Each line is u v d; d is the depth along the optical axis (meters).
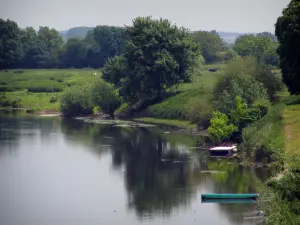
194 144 197.75
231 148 176.00
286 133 160.12
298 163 106.94
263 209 107.94
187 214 124.50
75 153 185.38
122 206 130.75
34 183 149.12
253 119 184.12
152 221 121.19
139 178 153.50
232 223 117.94
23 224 120.44
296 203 98.25
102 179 153.00
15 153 184.88
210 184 145.00
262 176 149.75
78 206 131.25
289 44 193.62
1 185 147.12
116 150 190.00
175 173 157.25
